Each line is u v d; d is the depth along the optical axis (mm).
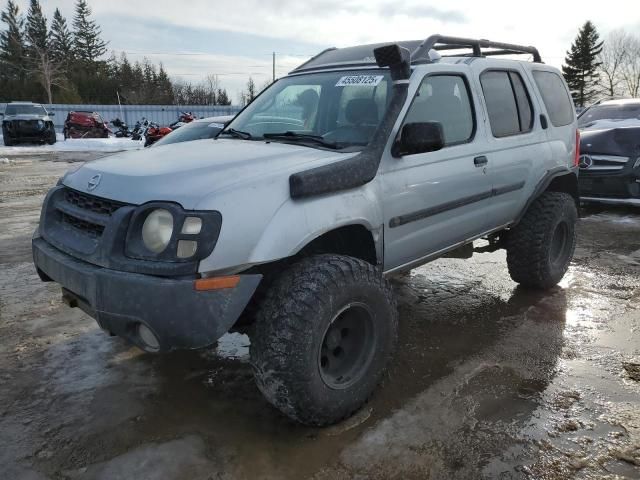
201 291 2381
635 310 4457
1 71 65062
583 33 61781
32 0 70188
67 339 3871
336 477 2467
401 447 2674
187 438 2744
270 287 2711
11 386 3232
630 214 8273
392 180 3199
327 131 3500
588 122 9336
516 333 4023
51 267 2836
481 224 4086
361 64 3867
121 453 2627
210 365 3521
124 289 2422
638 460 2572
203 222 2402
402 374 3410
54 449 2658
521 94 4543
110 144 25688
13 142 23891
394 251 3346
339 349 2932
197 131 8164
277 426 2854
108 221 2588
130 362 3549
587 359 3605
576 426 2844
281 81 4254
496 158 4062
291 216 2633
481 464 2551
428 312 4445
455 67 3857
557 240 4863
